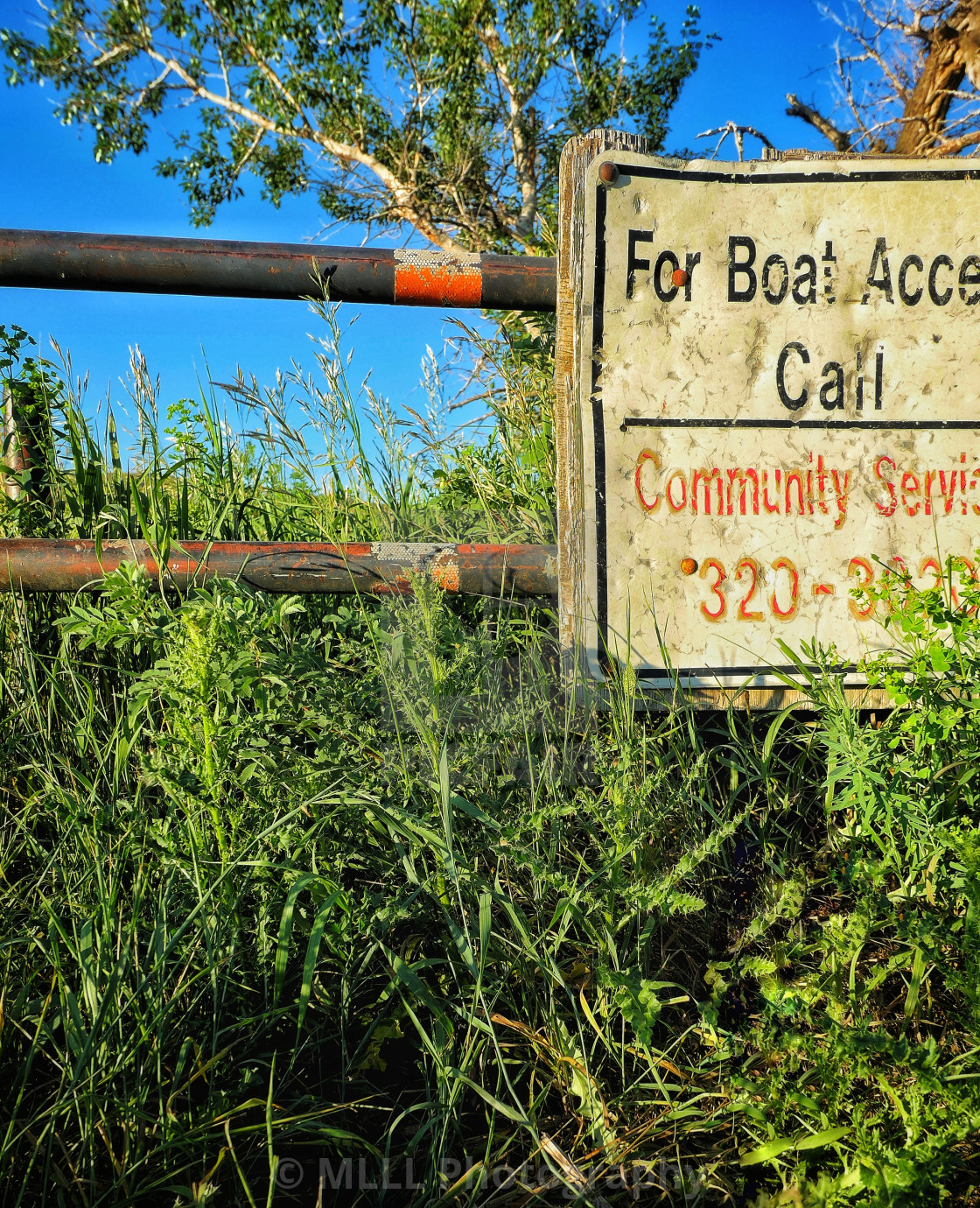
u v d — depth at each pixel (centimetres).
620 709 186
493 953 145
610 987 130
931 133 763
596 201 208
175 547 204
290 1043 142
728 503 213
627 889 140
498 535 253
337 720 165
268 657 164
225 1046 138
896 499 215
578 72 1295
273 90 1324
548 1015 137
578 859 165
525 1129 128
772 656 214
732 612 213
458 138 1195
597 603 209
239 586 182
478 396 311
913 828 156
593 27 1260
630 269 211
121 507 217
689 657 212
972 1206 112
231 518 240
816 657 209
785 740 211
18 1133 119
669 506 212
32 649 202
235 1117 124
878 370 214
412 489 263
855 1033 114
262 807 149
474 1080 135
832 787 169
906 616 168
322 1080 136
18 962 143
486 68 1259
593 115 1316
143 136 1486
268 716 158
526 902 162
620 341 211
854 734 165
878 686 208
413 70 1253
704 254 212
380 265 218
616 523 211
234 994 143
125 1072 122
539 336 297
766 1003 133
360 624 196
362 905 149
